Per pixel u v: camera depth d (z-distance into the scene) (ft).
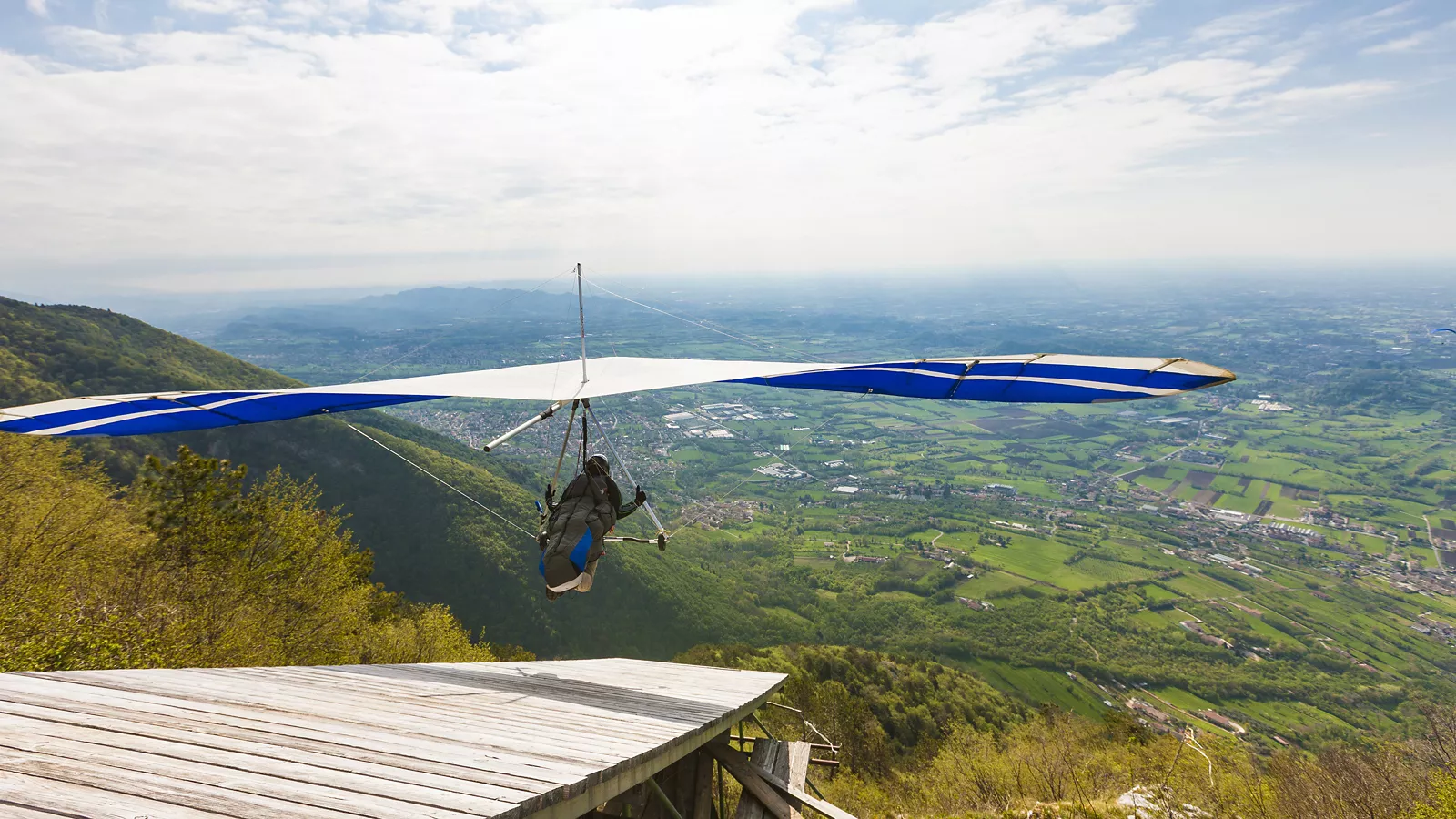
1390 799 28.40
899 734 126.62
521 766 9.16
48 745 7.90
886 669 166.40
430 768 8.62
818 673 158.51
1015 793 44.60
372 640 73.67
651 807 17.60
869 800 49.06
